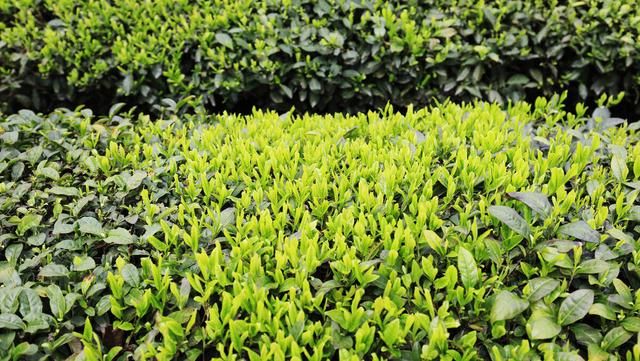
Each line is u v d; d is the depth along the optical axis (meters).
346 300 1.95
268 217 2.22
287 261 2.12
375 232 2.24
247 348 1.75
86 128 3.30
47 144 3.12
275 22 4.69
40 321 1.91
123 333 2.03
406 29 4.51
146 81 4.77
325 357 1.81
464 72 4.61
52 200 2.67
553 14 4.65
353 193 2.59
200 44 4.66
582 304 1.84
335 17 4.69
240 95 4.95
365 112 4.97
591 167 2.68
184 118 4.20
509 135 2.95
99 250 2.41
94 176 2.80
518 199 2.13
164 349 1.77
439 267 2.12
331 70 4.64
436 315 1.97
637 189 2.31
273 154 2.80
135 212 2.48
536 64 4.86
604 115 3.31
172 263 2.14
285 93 4.78
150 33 4.96
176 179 2.59
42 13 5.19
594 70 4.81
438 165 2.71
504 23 4.81
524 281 2.03
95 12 4.96
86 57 4.81
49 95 5.06
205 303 1.97
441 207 2.36
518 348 1.79
